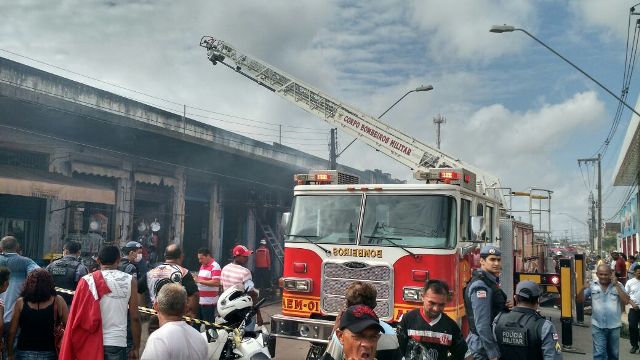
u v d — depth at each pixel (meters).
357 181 9.02
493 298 5.23
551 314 15.73
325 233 7.97
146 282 7.16
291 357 9.25
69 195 13.49
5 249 6.86
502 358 4.58
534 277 11.12
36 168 14.89
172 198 19.48
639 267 10.58
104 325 5.34
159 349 3.60
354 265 7.55
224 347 4.54
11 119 14.20
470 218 8.27
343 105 14.38
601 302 7.84
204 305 8.47
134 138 17.39
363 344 2.87
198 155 20.05
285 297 7.97
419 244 7.41
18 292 6.75
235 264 8.43
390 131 13.73
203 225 21.44
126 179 17.56
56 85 16.62
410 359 4.49
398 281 7.38
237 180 22.42
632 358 10.13
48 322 5.40
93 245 15.77
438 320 4.54
